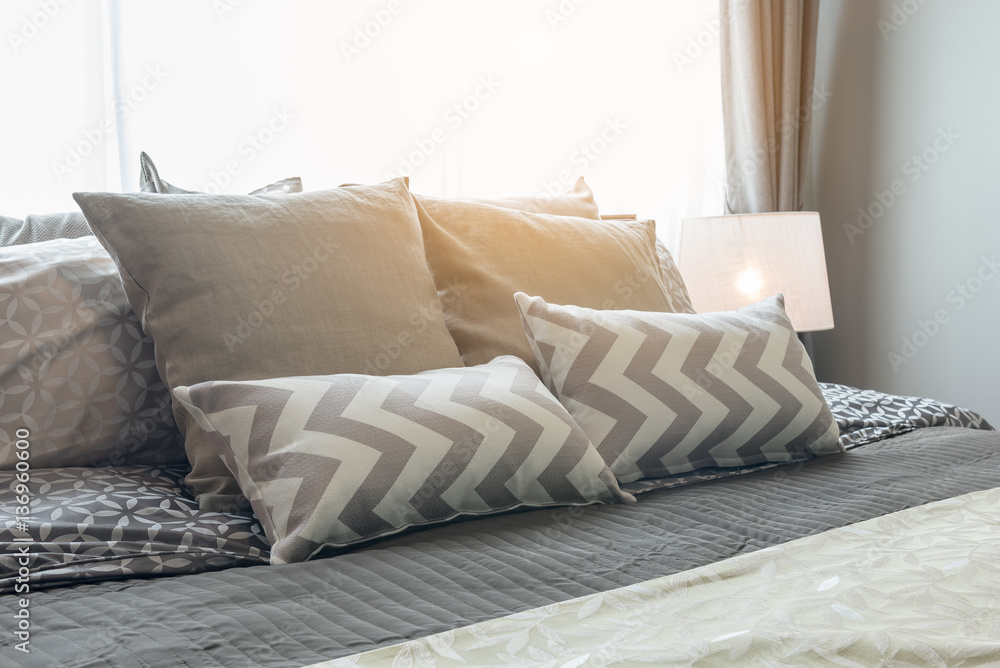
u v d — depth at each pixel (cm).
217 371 108
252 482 95
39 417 109
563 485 105
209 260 111
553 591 78
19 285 114
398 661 62
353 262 120
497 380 110
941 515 97
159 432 118
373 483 92
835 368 288
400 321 120
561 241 147
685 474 124
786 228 223
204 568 90
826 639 62
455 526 101
